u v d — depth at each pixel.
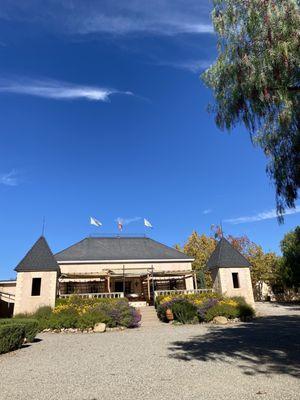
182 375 8.03
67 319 20.44
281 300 47.25
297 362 8.66
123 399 6.25
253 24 8.48
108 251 36.31
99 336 17.89
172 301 24.08
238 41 8.84
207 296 25.55
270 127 9.53
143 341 14.90
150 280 35.12
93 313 21.33
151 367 9.18
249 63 8.56
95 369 9.20
